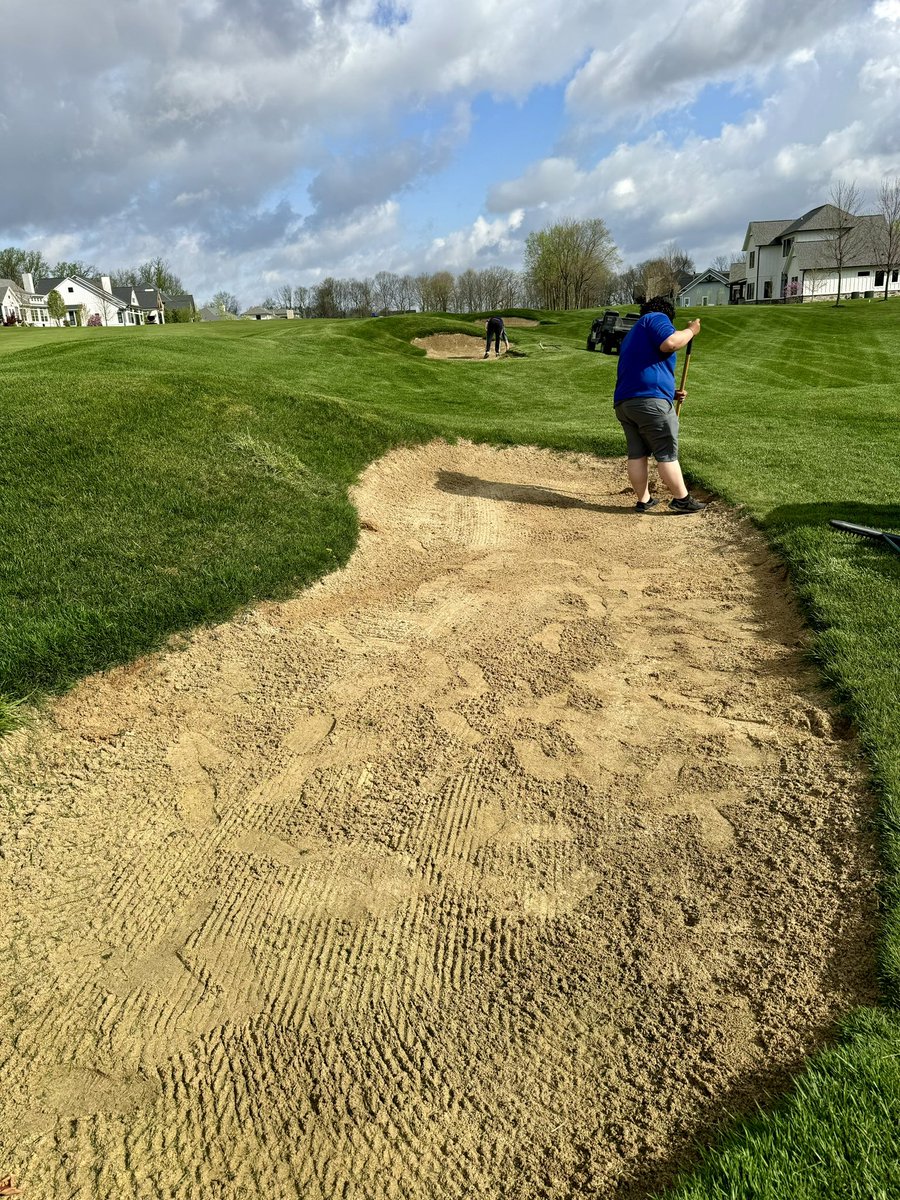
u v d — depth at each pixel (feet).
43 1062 7.67
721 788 10.77
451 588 18.88
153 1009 8.20
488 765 11.71
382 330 92.73
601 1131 6.70
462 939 8.82
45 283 281.33
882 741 10.75
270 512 20.81
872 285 205.57
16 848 10.07
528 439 32.30
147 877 9.86
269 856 10.17
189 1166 6.77
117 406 24.63
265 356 62.13
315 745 12.36
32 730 11.71
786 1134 6.02
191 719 12.90
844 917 8.32
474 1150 6.70
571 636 16.01
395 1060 7.54
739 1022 7.43
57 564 16.14
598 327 91.81
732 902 8.84
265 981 8.48
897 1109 6.06
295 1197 6.48
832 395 45.01
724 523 22.56
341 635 16.05
